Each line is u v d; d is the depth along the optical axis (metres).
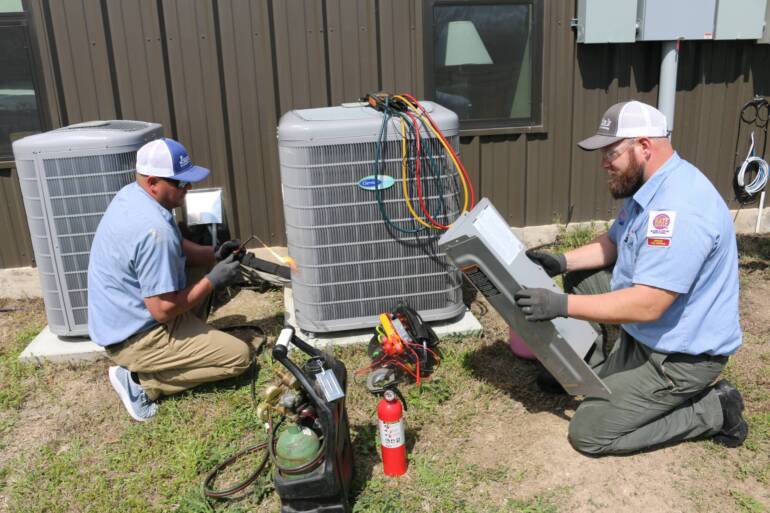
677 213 2.51
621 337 2.93
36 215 3.70
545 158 5.14
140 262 3.09
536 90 4.96
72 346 3.91
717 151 5.35
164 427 3.19
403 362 3.51
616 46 4.96
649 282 2.54
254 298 4.60
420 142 3.54
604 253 3.21
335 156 3.53
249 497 2.74
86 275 3.82
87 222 3.73
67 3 4.37
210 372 3.36
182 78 4.60
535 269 2.96
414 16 4.70
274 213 4.93
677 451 2.89
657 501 2.63
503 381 3.46
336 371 2.57
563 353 2.81
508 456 2.92
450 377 3.49
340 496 2.47
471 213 2.88
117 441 3.15
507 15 4.80
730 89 5.22
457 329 3.91
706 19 4.66
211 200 4.54
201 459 2.95
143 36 4.50
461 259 2.80
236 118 4.72
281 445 2.42
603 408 2.81
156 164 3.12
